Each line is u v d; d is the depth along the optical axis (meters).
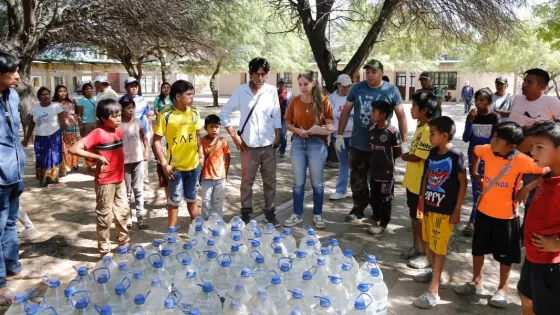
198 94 49.12
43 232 5.27
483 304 3.68
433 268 3.70
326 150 5.36
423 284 4.02
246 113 5.10
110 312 2.19
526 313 2.95
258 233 3.35
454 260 4.56
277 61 26.92
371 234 5.22
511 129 3.44
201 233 3.49
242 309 2.30
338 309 2.66
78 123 8.28
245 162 5.20
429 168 3.73
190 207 5.05
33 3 10.29
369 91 5.26
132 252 3.33
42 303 2.56
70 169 8.74
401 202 6.62
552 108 4.70
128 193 5.48
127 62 19.83
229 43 21.19
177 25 13.23
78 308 2.31
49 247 4.80
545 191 2.58
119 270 2.87
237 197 7.02
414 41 12.67
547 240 2.52
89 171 8.55
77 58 22.94
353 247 4.86
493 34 9.52
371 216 5.87
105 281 2.58
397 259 4.55
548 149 2.43
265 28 22.56
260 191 7.37
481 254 3.73
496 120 5.14
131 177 5.42
